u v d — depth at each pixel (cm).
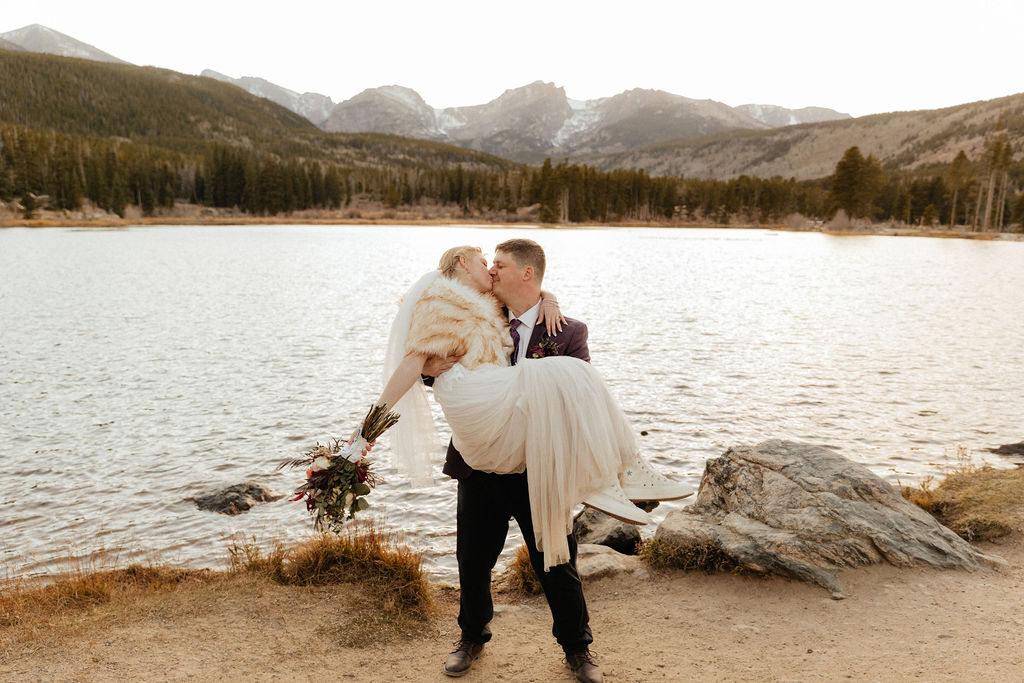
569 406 317
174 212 15338
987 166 14062
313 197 17312
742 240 10156
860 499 508
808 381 1501
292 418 1202
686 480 925
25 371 1542
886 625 403
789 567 461
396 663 379
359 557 501
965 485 678
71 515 799
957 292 3472
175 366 1612
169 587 510
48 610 455
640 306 2792
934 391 1414
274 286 3406
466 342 318
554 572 345
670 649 389
